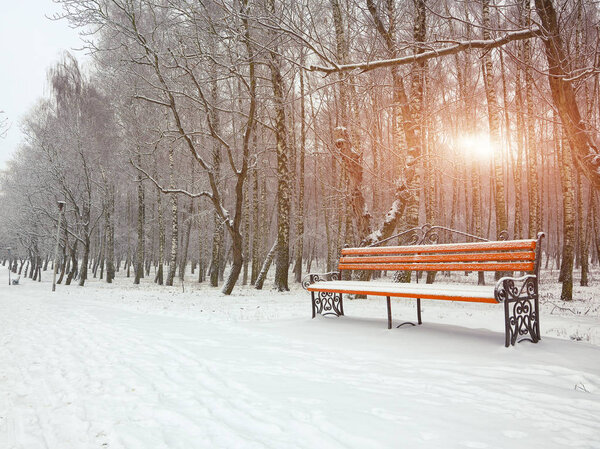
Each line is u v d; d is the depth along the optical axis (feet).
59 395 11.63
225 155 83.51
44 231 116.67
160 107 71.00
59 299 51.52
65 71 106.52
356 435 7.72
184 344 17.69
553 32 17.33
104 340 19.95
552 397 9.91
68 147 98.02
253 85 45.73
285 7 21.98
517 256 15.88
